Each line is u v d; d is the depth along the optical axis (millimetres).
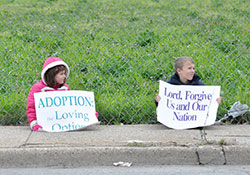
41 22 22438
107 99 12609
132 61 15922
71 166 9289
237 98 12492
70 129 10688
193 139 9922
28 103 10875
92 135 10258
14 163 9273
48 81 10922
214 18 21078
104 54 16500
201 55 15867
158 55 16188
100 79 14383
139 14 24719
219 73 14359
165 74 14656
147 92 13289
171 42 17562
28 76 14570
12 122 11836
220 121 11672
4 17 22766
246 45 17578
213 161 9391
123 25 21969
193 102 11125
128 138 10000
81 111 10961
